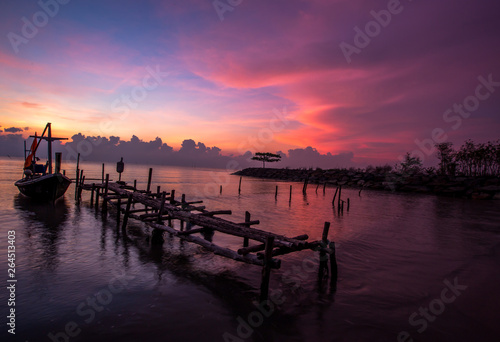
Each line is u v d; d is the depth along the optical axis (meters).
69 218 13.30
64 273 6.80
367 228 13.91
